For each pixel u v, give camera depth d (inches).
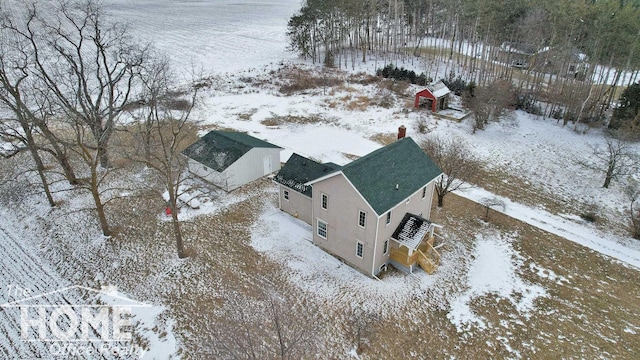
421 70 2315.5
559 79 1886.1
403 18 2657.5
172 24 3708.2
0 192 1167.6
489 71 2124.8
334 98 1951.3
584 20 1699.1
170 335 740.0
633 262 947.3
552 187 1250.6
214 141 1268.5
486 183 1264.8
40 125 1043.3
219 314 780.0
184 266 904.9
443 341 730.2
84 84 1123.9
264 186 1229.1
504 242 1005.8
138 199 1152.2
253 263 914.1
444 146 1357.0
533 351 713.6
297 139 1549.0
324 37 2662.4
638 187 1220.5
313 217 932.6
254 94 2050.9
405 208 893.2
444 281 872.3
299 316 775.1
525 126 1653.5
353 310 790.5
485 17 1983.3
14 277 877.8
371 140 1536.7
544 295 842.8
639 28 1520.7
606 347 724.7
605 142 1497.3
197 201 1127.0
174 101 1755.7
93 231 1028.5
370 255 848.3
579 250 983.6
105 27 3061.0
